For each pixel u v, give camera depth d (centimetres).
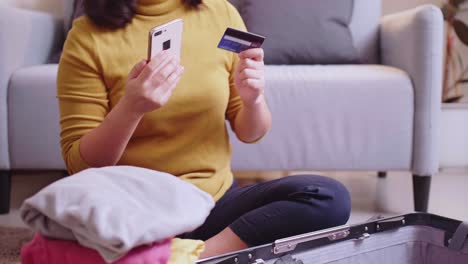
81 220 54
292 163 160
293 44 186
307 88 156
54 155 161
